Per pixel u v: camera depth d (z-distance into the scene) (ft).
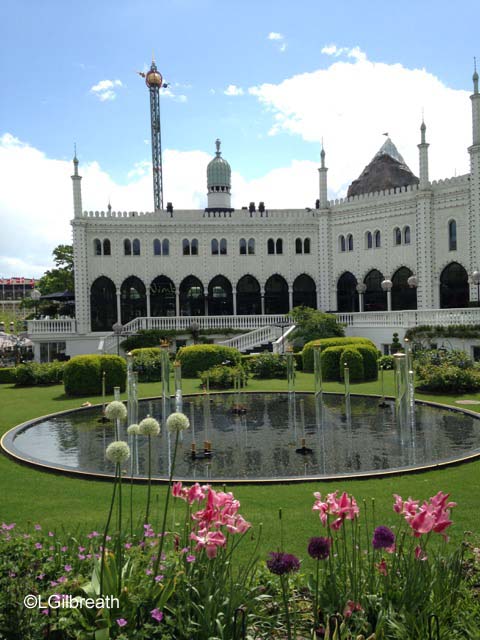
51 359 145.18
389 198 146.20
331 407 69.72
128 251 155.63
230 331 139.85
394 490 35.45
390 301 143.13
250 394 81.66
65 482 38.63
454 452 46.26
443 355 92.32
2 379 102.63
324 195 160.04
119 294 154.92
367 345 95.96
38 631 16.07
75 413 69.00
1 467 43.14
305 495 34.58
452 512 30.99
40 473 41.11
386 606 17.10
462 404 68.39
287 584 18.40
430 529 16.80
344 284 158.92
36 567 19.24
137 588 16.66
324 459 44.91
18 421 63.93
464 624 16.52
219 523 17.22
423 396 75.25
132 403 60.13
